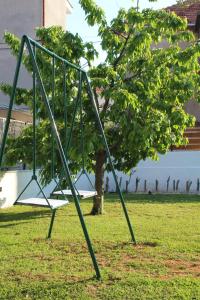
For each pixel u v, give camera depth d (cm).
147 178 1822
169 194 1738
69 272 652
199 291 559
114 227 987
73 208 1299
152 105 1116
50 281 609
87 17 1121
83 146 999
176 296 543
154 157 1209
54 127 649
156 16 1104
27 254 760
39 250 787
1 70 1936
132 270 658
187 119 1143
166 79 1115
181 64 1112
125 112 1095
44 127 1120
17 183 1395
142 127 1091
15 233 940
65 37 1100
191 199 1538
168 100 1122
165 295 547
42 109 1098
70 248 798
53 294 559
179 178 1808
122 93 1019
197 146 1861
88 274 638
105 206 1343
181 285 581
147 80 1089
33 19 1945
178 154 1811
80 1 1120
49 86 1062
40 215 1184
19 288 582
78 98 915
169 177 1812
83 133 1021
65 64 846
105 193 1766
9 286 591
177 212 1220
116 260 714
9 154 1173
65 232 938
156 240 848
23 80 1906
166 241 842
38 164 1138
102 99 1188
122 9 1130
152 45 1412
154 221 1070
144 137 1084
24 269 670
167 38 1123
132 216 1153
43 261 716
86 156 1073
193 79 1137
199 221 1068
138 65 1105
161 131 1125
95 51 1121
